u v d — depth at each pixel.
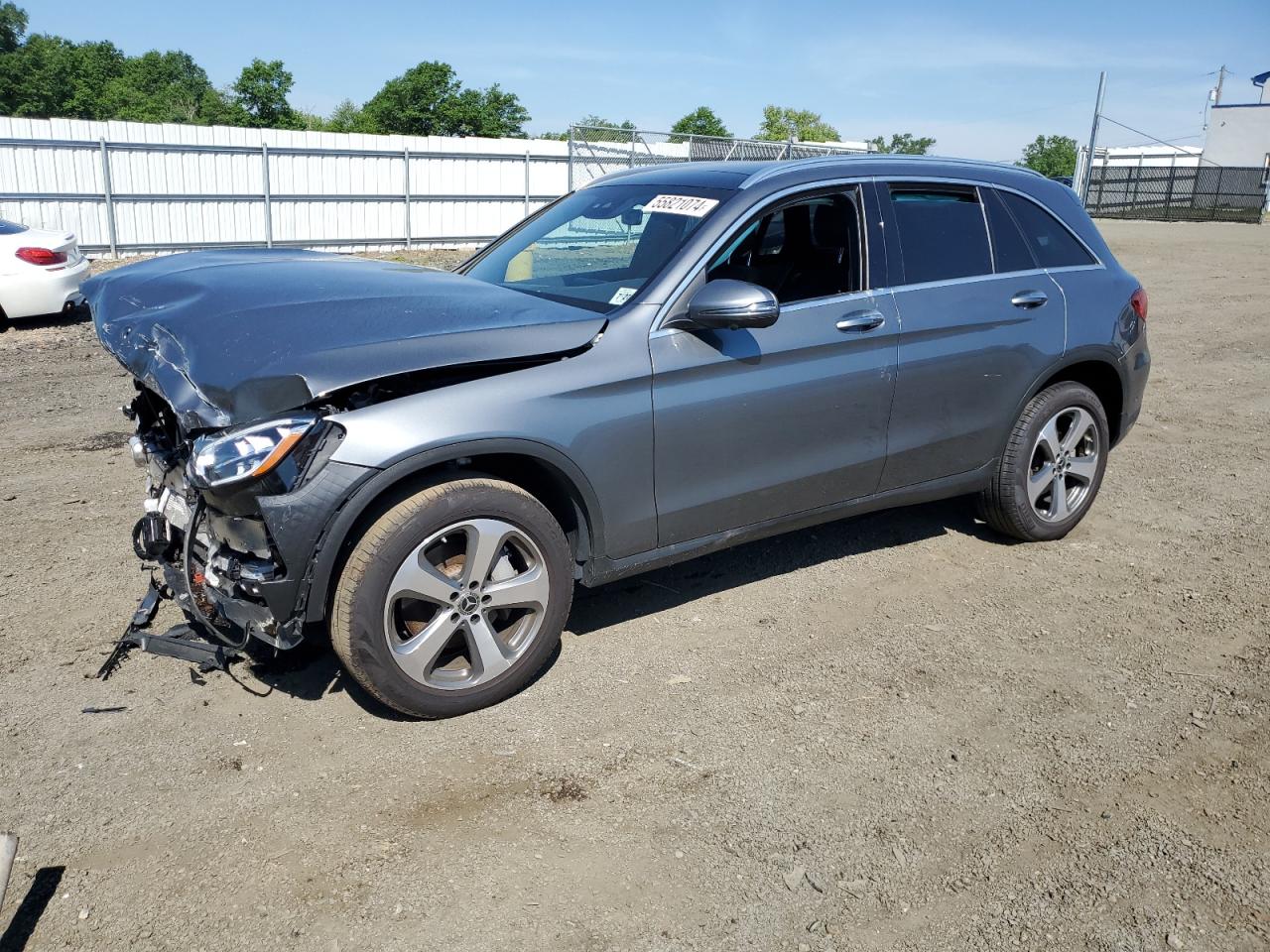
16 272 11.14
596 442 3.59
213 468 3.03
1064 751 3.47
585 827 3.01
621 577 3.92
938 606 4.58
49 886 2.71
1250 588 4.83
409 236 22.72
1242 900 2.79
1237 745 3.53
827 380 4.15
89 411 7.73
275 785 3.16
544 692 3.74
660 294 3.79
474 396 3.34
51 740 3.35
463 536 3.46
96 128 18.61
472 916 2.65
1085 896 2.79
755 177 4.14
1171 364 10.23
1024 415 4.98
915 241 4.50
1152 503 6.05
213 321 3.38
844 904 2.74
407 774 3.23
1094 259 5.23
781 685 3.84
